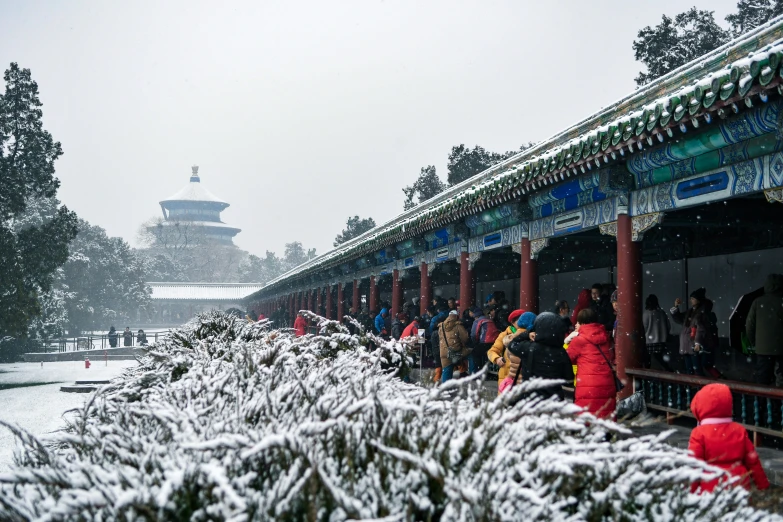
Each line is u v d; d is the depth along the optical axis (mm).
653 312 12688
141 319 106000
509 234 15898
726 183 9344
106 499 2734
